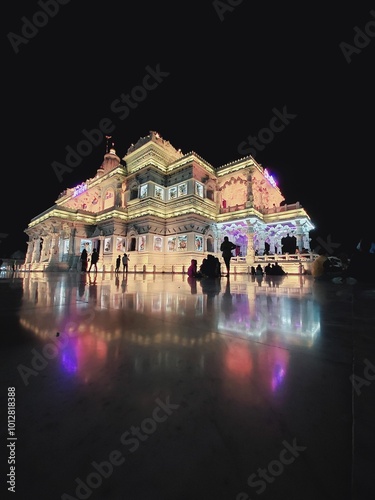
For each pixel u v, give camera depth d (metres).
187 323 2.69
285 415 1.05
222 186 36.03
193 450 0.89
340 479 0.74
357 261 8.97
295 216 30.00
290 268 23.31
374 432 0.88
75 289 6.80
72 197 45.72
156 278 14.45
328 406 1.10
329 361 1.62
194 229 30.14
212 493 0.73
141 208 33.28
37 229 43.16
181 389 1.28
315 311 3.38
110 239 33.16
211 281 11.58
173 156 37.84
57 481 0.77
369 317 2.94
